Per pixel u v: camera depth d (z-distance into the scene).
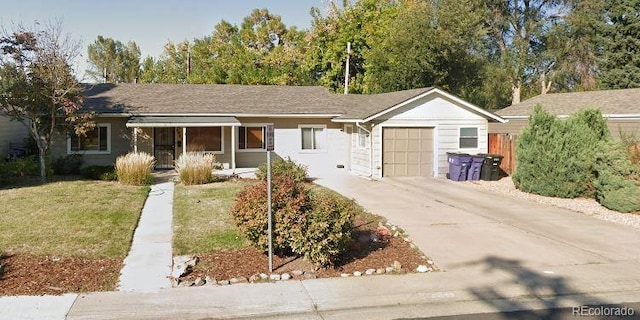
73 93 17.33
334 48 40.19
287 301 6.59
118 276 7.45
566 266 8.16
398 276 7.62
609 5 38.62
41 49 16.39
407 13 34.50
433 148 19.48
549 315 6.23
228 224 10.63
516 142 16.42
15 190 14.48
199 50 45.22
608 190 13.02
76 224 10.38
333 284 7.23
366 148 19.70
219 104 21.91
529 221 11.53
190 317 6.11
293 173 16.91
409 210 12.66
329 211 7.92
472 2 39.72
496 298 6.84
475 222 11.33
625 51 37.06
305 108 22.39
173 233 9.92
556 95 28.94
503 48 44.22
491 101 43.66
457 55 33.97
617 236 10.20
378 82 35.25
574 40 41.75
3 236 9.30
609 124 21.86
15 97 16.08
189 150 21.39
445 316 6.22
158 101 21.64
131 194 14.09
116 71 47.16
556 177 14.73
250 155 22.12
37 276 7.29
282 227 7.85
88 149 20.09
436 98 19.25
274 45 44.81
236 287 7.06
